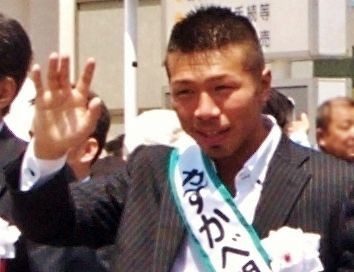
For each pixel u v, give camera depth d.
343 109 6.80
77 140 3.21
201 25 3.24
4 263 3.72
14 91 4.01
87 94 3.23
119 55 13.63
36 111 3.20
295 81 8.37
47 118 3.20
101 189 3.53
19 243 3.87
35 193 3.28
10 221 3.74
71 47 12.23
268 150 3.34
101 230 3.54
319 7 8.48
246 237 3.28
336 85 8.49
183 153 3.42
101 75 13.80
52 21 13.15
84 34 13.87
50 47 13.20
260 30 8.71
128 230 3.38
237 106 3.20
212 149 3.25
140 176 3.47
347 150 6.83
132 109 9.22
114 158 6.43
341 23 8.60
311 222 3.25
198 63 3.19
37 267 3.92
